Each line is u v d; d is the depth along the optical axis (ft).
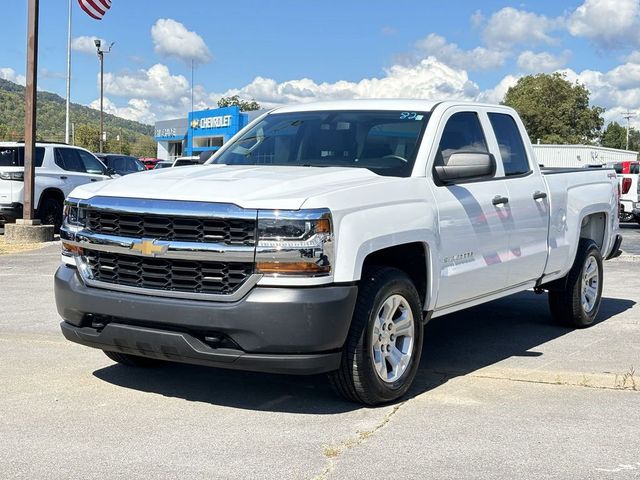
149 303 15.35
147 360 19.42
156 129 242.17
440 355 21.49
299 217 14.78
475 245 19.19
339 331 15.11
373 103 20.53
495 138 21.02
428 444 14.14
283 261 14.71
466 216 18.78
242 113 180.34
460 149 19.61
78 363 19.88
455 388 17.97
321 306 14.76
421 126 18.97
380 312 16.25
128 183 16.89
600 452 13.82
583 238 25.55
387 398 16.47
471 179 19.58
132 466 13.00
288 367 14.90
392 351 16.72
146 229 15.71
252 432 14.75
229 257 14.90
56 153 56.95
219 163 20.66
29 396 16.97
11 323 24.99
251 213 14.84
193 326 15.02
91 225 16.60
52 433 14.60
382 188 16.58
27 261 41.63
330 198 15.26
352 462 13.23
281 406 16.46
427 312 18.08
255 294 14.74
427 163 18.21
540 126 266.16
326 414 15.92
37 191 54.65
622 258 44.91
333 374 15.97
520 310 28.53
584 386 18.13
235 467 12.98
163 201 15.56
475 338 23.79
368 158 18.78
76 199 17.08
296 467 12.99
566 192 23.65
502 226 20.24
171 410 16.11
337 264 15.14
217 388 17.79
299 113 21.35
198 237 15.21
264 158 20.21
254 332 14.71
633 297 31.55
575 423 15.42
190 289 15.33
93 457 13.41
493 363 20.56
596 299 25.77
